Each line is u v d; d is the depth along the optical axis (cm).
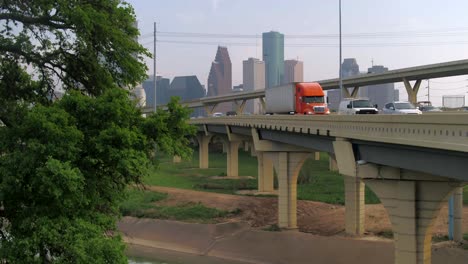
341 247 3981
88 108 1669
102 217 1761
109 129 1631
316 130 3194
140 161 1633
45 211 1534
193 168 10394
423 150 1831
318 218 5066
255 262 3953
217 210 5562
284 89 5966
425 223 2269
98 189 1748
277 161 4953
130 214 5588
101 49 1953
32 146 1455
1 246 1531
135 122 1814
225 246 4384
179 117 1872
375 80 9150
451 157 1675
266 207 5684
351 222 4288
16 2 1833
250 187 7350
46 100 1959
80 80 2033
